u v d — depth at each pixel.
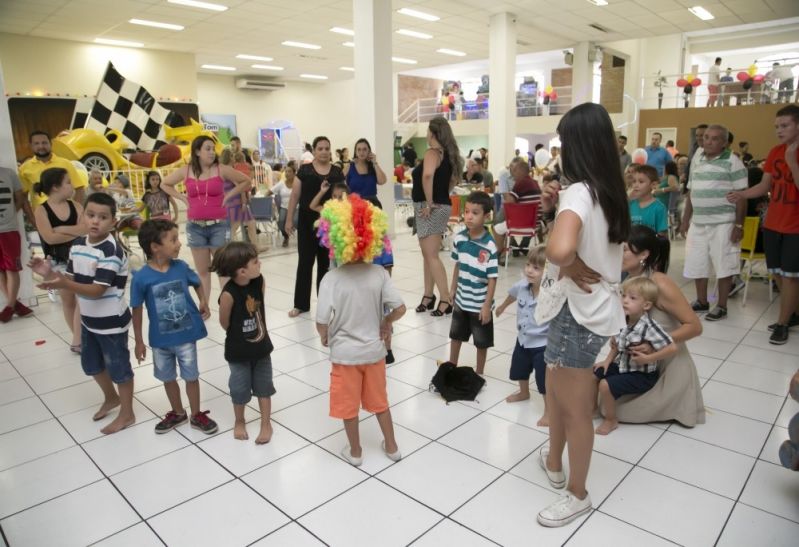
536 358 2.63
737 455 2.36
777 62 14.82
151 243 2.46
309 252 4.42
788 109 3.40
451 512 2.01
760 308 4.54
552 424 2.06
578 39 12.85
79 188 4.79
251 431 2.64
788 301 3.65
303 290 4.48
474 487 2.16
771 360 3.41
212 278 5.80
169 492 2.17
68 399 3.04
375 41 7.48
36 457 2.44
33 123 11.23
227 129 16.89
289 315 4.48
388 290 2.22
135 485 2.22
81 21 10.05
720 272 4.12
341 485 2.19
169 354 2.59
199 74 17.41
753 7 10.12
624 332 2.52
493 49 10.52
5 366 3.53
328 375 3.30
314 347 3.77
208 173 4.26
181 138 10.82
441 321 4.30
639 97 16.53
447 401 2.89
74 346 3.74
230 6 9.36
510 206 5.94
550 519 1.91
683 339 2.47
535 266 2.58
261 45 12.77
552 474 2.14
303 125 20.20
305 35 11.70
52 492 2.18
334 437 2.57
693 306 4.45
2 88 4.48
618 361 2.61
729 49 17.66
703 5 9.95
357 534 1.90
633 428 2.61
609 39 12.84
